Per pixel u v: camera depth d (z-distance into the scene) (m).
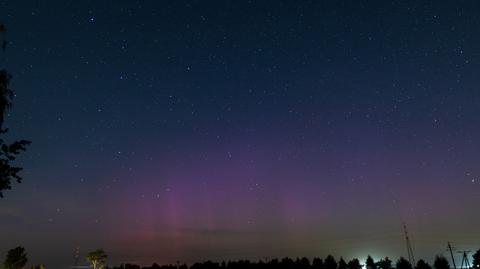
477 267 68.19
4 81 12.29
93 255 80.31
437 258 79.44
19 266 56.16
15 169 12.03
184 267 99.69
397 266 83.44
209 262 100.81
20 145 12.12
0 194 11.77
